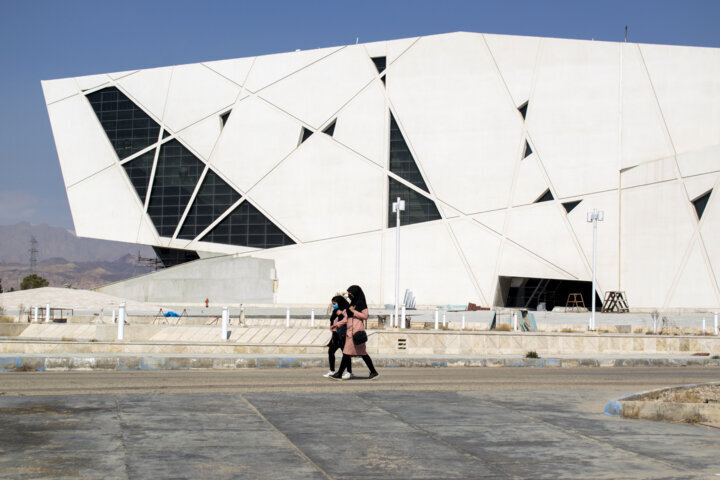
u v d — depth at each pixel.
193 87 67.81
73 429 9.41
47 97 70.25
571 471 7.78
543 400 12.75
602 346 26.77
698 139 56.00
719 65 56.00
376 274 63.06
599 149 58.16
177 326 30.42
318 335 29.45
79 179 69.44
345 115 64.50
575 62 59.12
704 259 54.91
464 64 61.84
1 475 7.23
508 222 60.09
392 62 63.53
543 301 64.81
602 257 57.62
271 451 8.47
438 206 61.84
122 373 17.47
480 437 9.44
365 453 8.47
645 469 7.88
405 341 25.77
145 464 7.76
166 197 67.88
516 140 60.25
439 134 62.06
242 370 18.83
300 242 65.00
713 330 40.56
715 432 10.03
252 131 66.44
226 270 65.94
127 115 68.94
